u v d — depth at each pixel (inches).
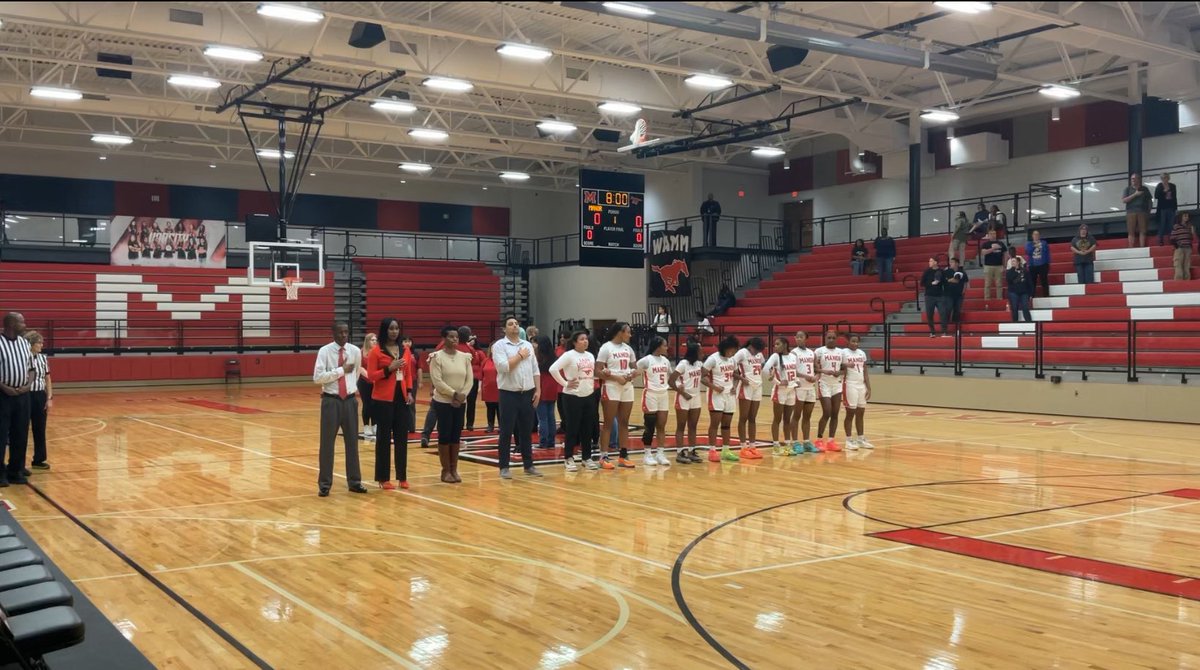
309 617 210.2
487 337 1343.5
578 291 1318.9
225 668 177.6
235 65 855.7
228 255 1219.9
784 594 228.8
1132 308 786.8
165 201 1261.1
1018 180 1089.4
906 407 805.2
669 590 232.5
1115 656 183.8
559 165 1365.7
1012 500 362.0
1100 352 738.2
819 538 293.6
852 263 1063.0
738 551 275.7
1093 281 845.8
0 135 1143.6
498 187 1489.9
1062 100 994.7
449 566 257.6
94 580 242.4
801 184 1323.8
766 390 915.4
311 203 1353.3
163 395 989.8
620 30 762.8
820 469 445.7
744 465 459.5
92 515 332.2
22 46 743.1
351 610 215.5
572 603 221.1
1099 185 1013.2
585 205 863.7
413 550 277.0
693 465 459.2
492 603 221.3
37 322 1074.7
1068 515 332.2
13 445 403.2
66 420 711.1
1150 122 964.6
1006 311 867.4
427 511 338.6
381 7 693.3
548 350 503.2
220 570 253.0
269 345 1191.6
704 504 353.1
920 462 470.9
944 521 321.1
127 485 399.2
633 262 885.2
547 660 182.4
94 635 157.9
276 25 700.0
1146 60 759.1
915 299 957.8
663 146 1059.3
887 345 844.0
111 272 1128.2
